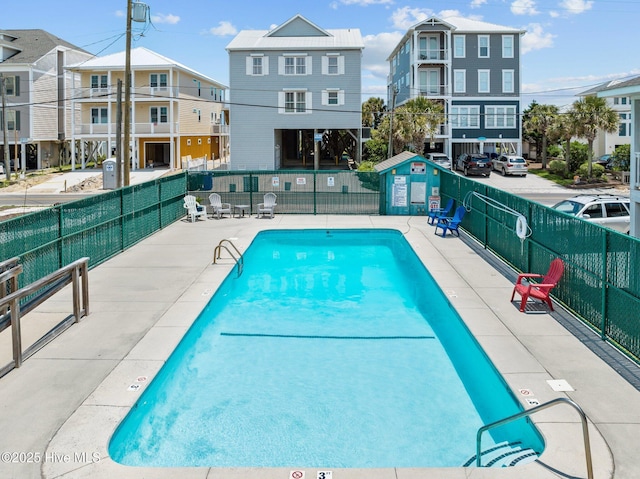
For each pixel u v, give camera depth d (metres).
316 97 42.12
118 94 23.33
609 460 5.62
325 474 5.51
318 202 24.81
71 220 13.37
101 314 10.59
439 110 45.09
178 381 8.54
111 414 6.66
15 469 5.56
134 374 7.82
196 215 23.38
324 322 11.46
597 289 9.45
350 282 14.86
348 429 7.09
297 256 18.30
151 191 19.73
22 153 45.06
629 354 8.33
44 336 9.04
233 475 5.51
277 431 7.03
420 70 49.41
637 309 8.09
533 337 9.27
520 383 7.46
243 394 8.10
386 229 21.09
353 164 45.00
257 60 42.00
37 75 47.25
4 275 7.91
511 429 6.99
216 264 15.02
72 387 7.40
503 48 49.06
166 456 6.46
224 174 24.91
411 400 7.91
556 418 6.48
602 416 6.53
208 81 54.06
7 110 46.78
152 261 15.39
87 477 5.45
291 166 49.72
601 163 50.31
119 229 16.66
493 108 49.28
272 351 9.80
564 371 7.86
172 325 9.94
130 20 22.31
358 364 9.22
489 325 9.91
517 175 43.41
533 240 12.77
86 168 48.38
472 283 12.96
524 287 11.12
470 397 8.00
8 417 6.60
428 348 9.95
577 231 10.27
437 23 47.91
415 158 23.91
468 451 6.57
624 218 16.42
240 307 12.53
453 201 21.78
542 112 48.22
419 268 15.79
